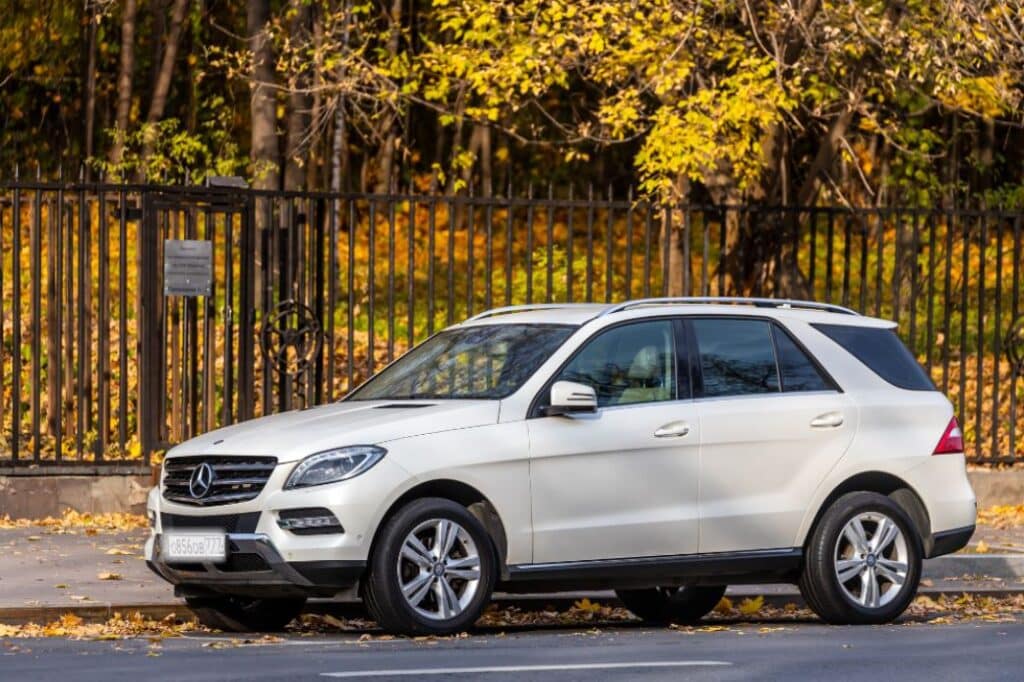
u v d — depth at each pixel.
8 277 40.28
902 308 47.31
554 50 33.03
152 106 46.22
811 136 45.59
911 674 14.55
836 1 32.75
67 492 26.05
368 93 40.94
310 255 27.56
